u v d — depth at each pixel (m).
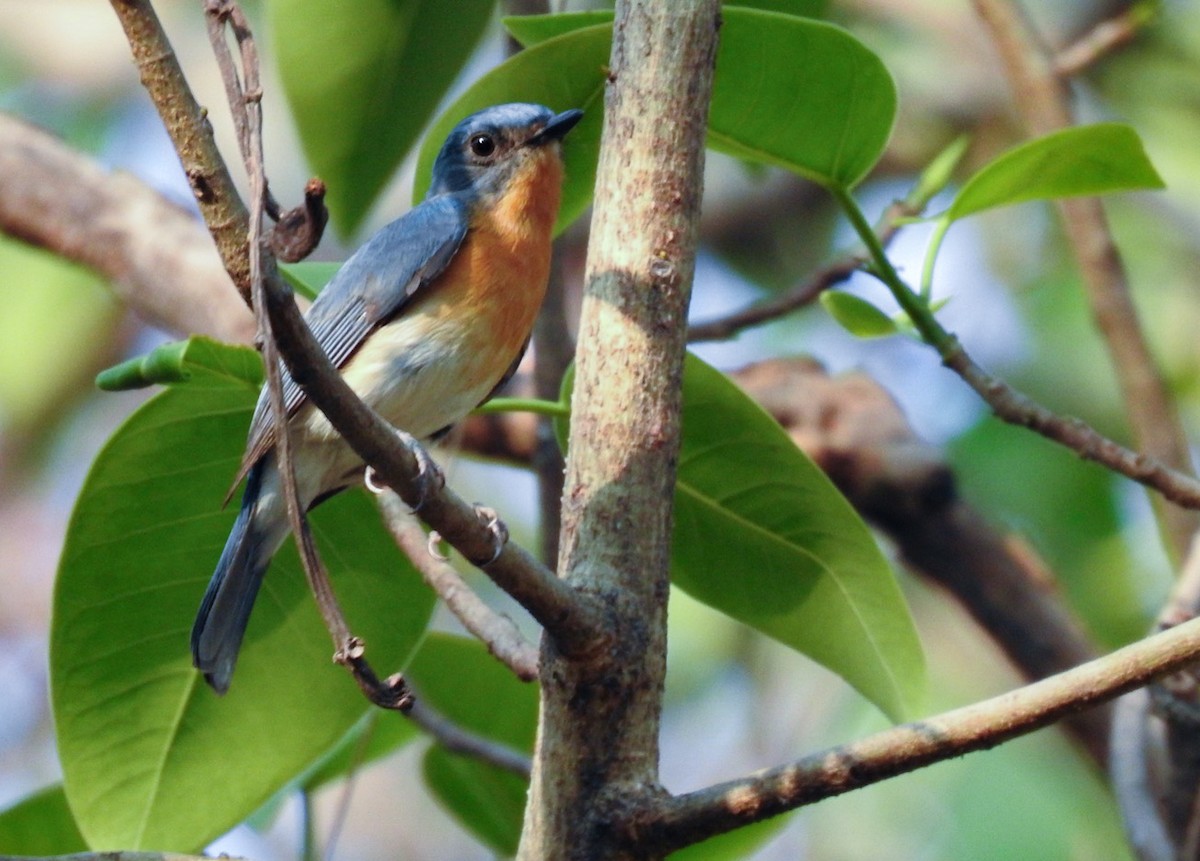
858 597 7.50
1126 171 7.52
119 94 17.42
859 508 9.88
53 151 11.30
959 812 12.67
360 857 16.86
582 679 5.48
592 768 5.49
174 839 7.67
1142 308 14.30
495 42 14.95
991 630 9.85
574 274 16.25
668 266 5.88
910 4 16.23
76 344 16.28
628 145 5.95
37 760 17.38
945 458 9.75
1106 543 13.04
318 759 7.86
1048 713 4.92
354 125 9.15
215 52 4.79
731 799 5.23
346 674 7.89
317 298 8.03
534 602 5.32
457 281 8.53
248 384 7.13
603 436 5.81
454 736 8.84
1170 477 7.07
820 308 15.02
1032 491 13.30
